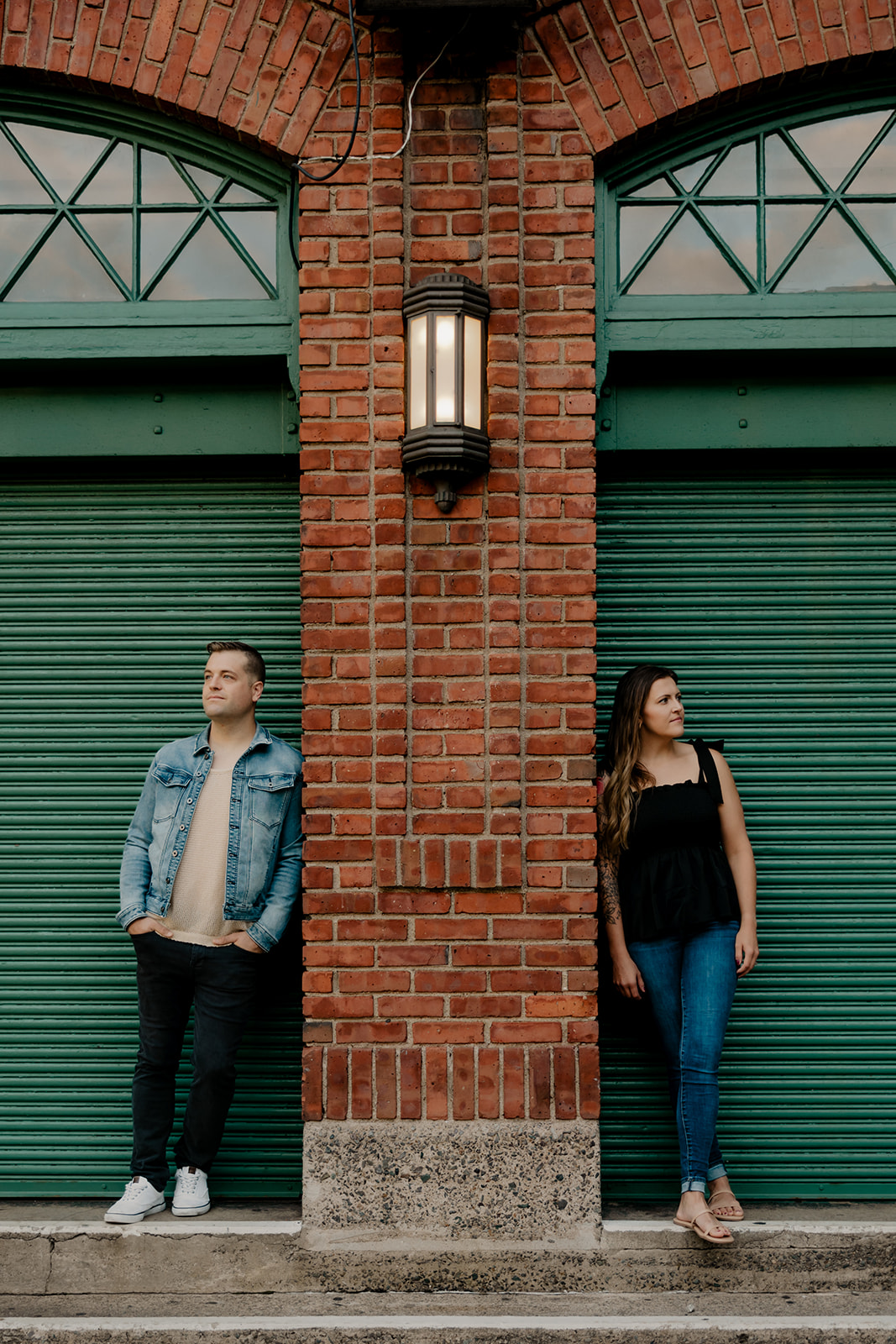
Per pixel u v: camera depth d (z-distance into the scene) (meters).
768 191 4.10
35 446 4.15
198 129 4.02
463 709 3.73
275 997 4.09
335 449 3.77
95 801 4.18
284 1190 4.05
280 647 4.21
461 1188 3.61
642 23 3.84
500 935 3.68
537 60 3.81
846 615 4.18
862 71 3.96
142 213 4.14
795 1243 3.65
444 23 3.78
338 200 3.79
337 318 3.79
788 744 4.17
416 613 3.75
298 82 3.83
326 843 3.71
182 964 3.72
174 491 4.24
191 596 4.23
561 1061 3.64
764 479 4.20
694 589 4.19
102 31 3.90
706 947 3.70
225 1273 3.60
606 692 4.18
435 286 3.59
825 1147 4.07
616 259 4.04
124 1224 3.66
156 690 4.22
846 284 4.09
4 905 4.17
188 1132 3.77
